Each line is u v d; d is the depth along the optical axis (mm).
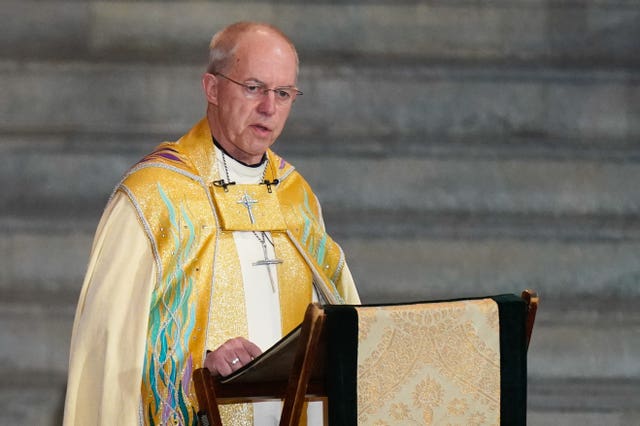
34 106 16219
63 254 15125
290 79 8789
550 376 14969
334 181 15859
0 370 14641
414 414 6762
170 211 8617
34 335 14695
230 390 7586
